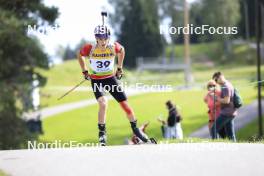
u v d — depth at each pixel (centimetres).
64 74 13812
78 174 1348
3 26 5238
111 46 1861
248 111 8850
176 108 2794
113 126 7775
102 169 1398
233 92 2469
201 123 8250
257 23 5734
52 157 1560
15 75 5472
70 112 9400
